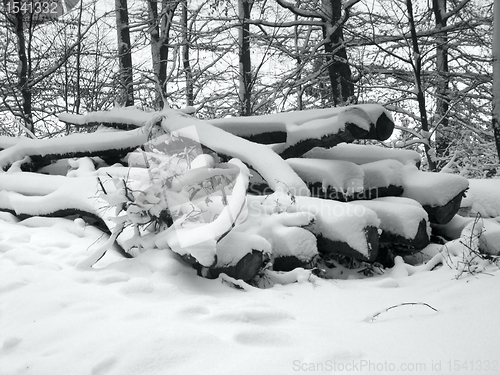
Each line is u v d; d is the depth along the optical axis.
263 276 4.81
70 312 3.72
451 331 3.30
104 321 3.50
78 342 3.26
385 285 4.68
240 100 14.54
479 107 13.70
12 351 3.31
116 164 7.16
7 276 4.37
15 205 6.39
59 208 6.05
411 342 3.18
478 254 4.88
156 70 15.52
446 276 4.72
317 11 14.16
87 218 6.15
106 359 2.95
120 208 4.84
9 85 13.02
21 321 3.69
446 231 6.41
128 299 3.92
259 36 14.50
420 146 13.77
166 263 4.46
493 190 6.77
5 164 7.40
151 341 3.03
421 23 13.55
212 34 15.39
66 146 7.26
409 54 12.27
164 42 15.64
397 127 12.22
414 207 5.59
